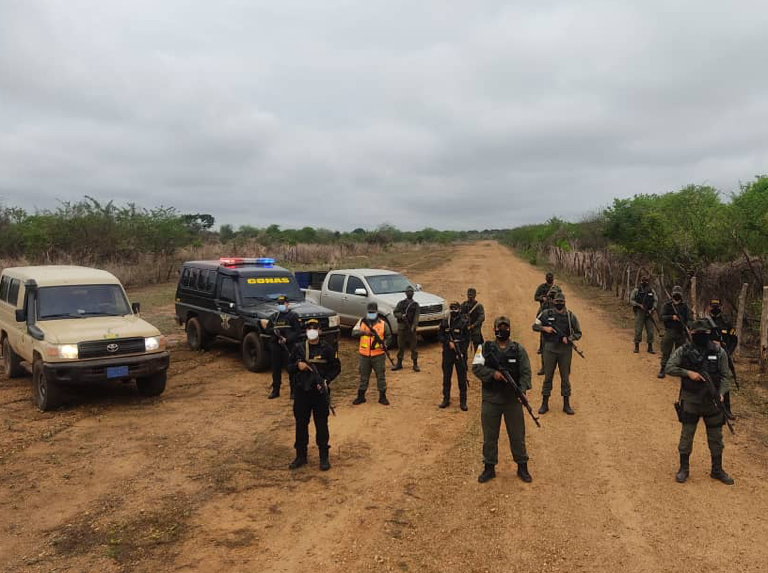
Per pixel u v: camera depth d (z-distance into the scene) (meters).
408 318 11.22
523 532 5.12
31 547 4.82
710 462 6.69
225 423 8.16
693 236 15.85
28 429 7.77
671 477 6.27
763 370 10.39
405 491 5.99
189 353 12.98
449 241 100.12
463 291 24.98
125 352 8.67
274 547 4.86
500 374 6.04
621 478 6.27
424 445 7.32
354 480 6.26
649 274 19.09
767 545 4.85
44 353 8.33
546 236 52.62
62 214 25.84
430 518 5.39
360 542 4.95
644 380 10.49
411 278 31.19
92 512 5.47
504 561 4.65
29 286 9.45
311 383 6.46
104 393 9.70
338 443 7.39
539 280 30.39
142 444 7.29
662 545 4.88
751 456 6.82
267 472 6.46
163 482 6.16
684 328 10.16
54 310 9.32
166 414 8.55
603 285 25.34
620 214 21.47
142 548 4.82
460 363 8.74
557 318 8.55
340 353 12.93
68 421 8.12
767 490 5.92
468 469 6.56
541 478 6.30
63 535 5.03
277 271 12.63
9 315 10.13
